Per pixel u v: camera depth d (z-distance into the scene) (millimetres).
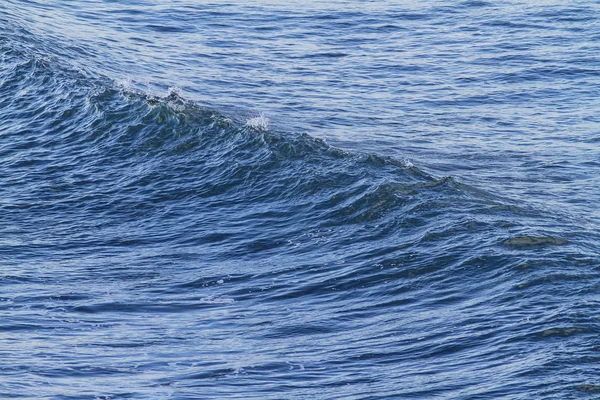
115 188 110938
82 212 106062
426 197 102438
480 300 81562
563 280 83125
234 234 99688
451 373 70188
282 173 109750
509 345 73375
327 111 142625
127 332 78688
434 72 166625
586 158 128125
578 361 70062
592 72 169000
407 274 87562
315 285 87375
